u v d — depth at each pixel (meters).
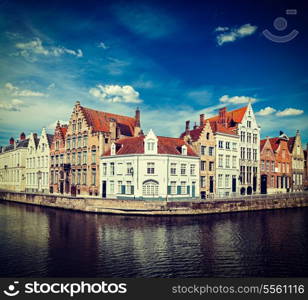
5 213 39.69
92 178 47.72
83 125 49.72
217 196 46.72
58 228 29.45
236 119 54.00
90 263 19.50
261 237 26.34
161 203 36.38
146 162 40.75
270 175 57.31
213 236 26.42
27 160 66.69
